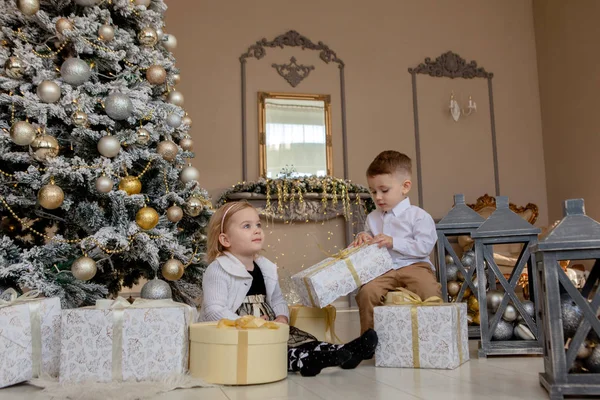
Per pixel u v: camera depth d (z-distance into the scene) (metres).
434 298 1.81
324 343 1.67
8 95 2.09
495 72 6.73
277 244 5.26
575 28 6.23
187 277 2.49
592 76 5.98
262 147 5.86
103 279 2.36
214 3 6.00
